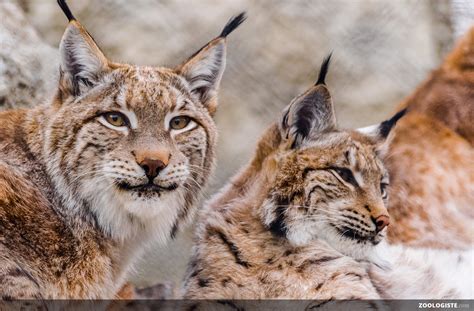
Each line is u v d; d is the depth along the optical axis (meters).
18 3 9.32
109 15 9.34
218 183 8.41
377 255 8.41
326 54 9.52
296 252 8.24
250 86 9.16
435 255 8.70
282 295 8.15
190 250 8.36
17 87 8.79
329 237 8.26
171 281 8.39
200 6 9.45
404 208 8.79
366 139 8.60
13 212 7.27
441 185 8.95
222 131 8.69
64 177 7.49
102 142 7.42
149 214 7.67
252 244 8.28
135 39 9.25
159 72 7.75
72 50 7.47
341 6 9.75
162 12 9.36
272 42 9.43
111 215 7.59
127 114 7.48
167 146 7.49
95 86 7.54
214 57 7.95
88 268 7.52
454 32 9.97
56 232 7.41
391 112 9.47
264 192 8.32
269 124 8.79
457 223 8.80
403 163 8.88
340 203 8.23
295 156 8.29
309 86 9.42
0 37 8.91
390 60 9.70
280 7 9.58
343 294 8.12
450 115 9.36
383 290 8.45
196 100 7.85
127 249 7.91
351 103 9.44
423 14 10.00
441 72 9.66
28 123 7.68
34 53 9.08
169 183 7.54
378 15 9.82
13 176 7.39
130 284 8.27
